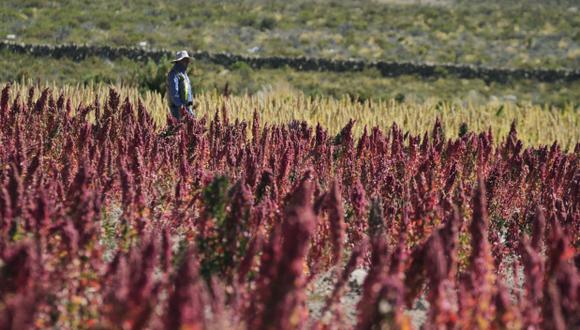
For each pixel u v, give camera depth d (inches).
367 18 5748.0
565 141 1786.4
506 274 815.1
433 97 3516.2
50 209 605.0
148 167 890.1
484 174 1115.9
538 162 1122.7
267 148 1003.3
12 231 571.2
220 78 3580.2
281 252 496.4
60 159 912.9
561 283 488.7
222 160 946.7
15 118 1047.0
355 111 1800.0
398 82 4207.7
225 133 1059.3
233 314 500.7
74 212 620.4
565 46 5206.7
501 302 509.7
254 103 1860.2
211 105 1726.1
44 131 1041.5
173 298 400.5
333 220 622.5
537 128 1894.7
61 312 501.7
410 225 763.4
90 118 1427.2
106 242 706.2
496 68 4490.7
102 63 3833.7
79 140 935.7
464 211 784.9
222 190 624.7
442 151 1168.2
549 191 990.4
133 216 676.7
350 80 4128.9
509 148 1255.5
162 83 2272.4
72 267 528.1
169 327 395.5
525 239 597.0
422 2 6624.0
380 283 474.6
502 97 4003.4
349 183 938.1
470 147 1162.6
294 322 437.4
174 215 757.9
